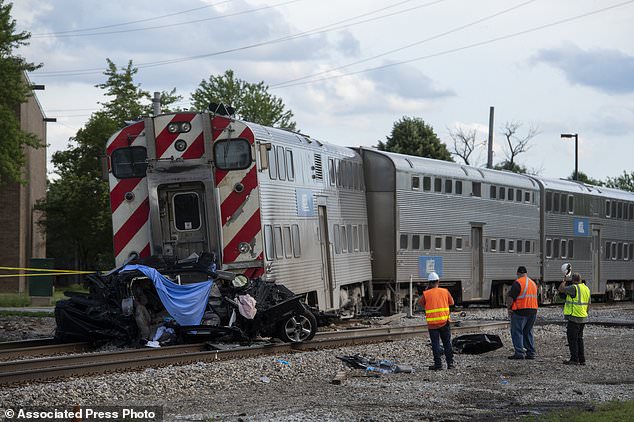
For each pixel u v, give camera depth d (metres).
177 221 27.61
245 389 19.23
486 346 27.61
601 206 66.69
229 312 26.27
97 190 67.25
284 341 27.48
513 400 18.36
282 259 29.86
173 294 25.38
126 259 27.81
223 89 83.00
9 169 53.78
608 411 16.67
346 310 39.69
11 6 53.50
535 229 58.12
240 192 27.38
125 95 66.94
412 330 33.56
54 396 17.19
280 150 30.77
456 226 49.25
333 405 17.30
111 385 18.41
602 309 54.34
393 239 43.34
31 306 53.66
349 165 40.38
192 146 27.47
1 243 67.12
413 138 107.25
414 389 19.55
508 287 56.03
